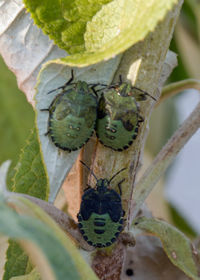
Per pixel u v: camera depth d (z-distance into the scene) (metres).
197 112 0.14
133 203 0.14
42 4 0.13
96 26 0.13
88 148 0.14
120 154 0.13
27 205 0.12
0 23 0.14
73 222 0.13
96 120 0.14
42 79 0.13
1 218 0.11
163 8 0.12
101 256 0.13
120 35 0.12
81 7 0.13
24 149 0.14
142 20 0.12
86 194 0.13
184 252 0.14
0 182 0.12
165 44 0.13
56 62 0.13
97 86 0.13
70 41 0.13
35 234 0.11
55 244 0.12
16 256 0.14
